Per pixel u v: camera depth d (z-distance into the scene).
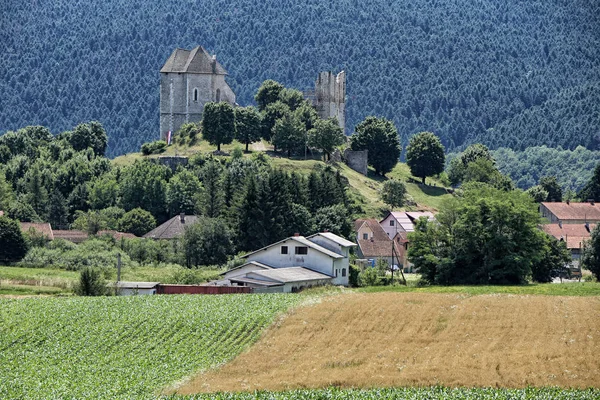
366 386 133.75
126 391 132.25
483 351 150.25
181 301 191.75
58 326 170.00
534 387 131.00
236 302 189.88
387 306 180.12
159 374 142.00
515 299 186.12
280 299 193.25
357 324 167.88
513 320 168.25
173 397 127.69
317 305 182.88
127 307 185.00
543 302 182.75
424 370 140.62
